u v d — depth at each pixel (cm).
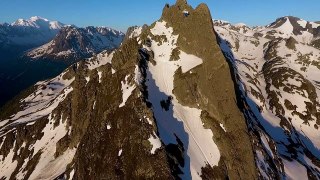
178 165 7694
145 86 9388
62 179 8912
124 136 8075
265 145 10050
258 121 11925
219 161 8469
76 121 10900
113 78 9988
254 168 8462
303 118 15288
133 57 10225
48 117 13025
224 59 9988
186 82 9900
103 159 8000
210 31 10919
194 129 9075
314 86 17250
